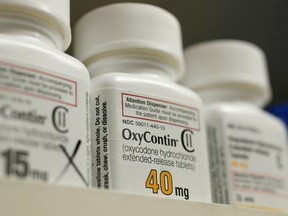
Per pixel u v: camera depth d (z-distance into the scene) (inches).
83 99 13.3
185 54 21.3
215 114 19.3
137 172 14.0
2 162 11.2
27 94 12.1
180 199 13.6
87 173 12.8
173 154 14.8
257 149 19.3
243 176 18.5
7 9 13.2
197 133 15.7
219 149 18.8
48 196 10.9
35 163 11.7
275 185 19.2
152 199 12.5
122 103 14.5
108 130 14.2
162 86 15.3
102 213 11.6
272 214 15.2
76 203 11.2
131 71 16.0
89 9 16.3
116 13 16.0
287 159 20.8
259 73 21.2
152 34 16.1
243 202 18.1
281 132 20.5
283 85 27.6
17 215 10.5
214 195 18.5
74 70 13.3
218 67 20.5
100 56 16.2
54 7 13.8
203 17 19.5
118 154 14.0
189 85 20.8
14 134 11.6
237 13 21.4
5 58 12.1
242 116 19.4
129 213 12.0
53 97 12.6
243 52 20.9
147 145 14.4
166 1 17.3
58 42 14.4
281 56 26.0
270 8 22.8
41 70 12.5
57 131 12.4
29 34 13.5
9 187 10.5
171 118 15.2
